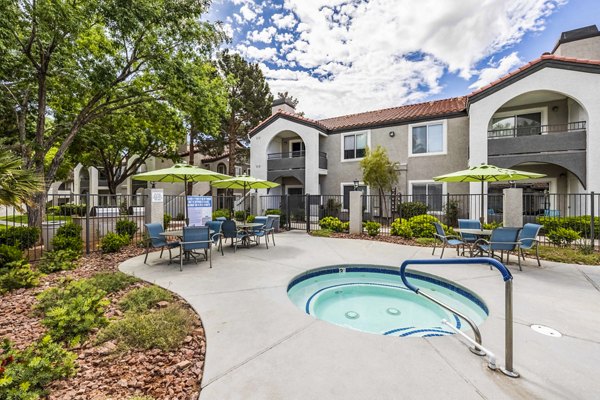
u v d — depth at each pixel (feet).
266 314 13.19
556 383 8.25
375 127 55.98
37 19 26.61
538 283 17.63
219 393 7.88
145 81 42.24
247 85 73.10
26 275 17.03
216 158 87.15
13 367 7.88
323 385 8.20
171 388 8.20
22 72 33.76
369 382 8.34
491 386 8.13
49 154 66.28
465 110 47.26
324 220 44.78
